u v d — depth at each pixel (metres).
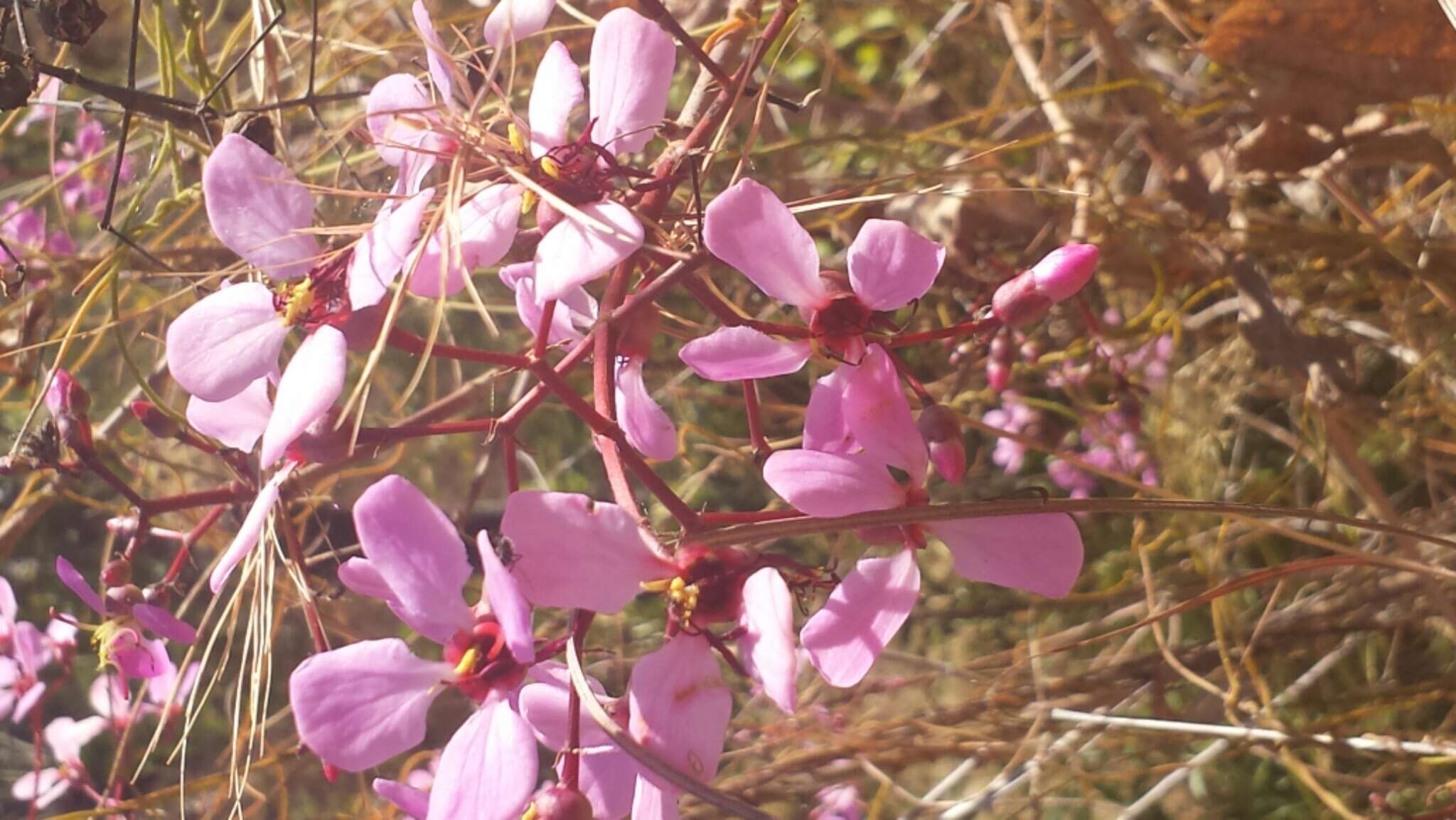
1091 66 0.42
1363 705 0.41
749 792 0.43
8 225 0.42
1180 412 0.46
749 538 0.21
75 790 0.38
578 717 0.21
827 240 0.46
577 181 0.23
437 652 0.42
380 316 0.23
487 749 0.21
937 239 0.36
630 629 0.44
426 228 0.23
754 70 0.25
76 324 0.28
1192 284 0.39
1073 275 0.23
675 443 0.24
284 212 0.23
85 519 0.52
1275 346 0.33
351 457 0.22
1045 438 0.50
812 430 0.23
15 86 0.26
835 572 0.23
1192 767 0.40
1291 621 0.42
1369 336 0.38
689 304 0.43
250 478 0.26
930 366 0.42
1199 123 0.36
